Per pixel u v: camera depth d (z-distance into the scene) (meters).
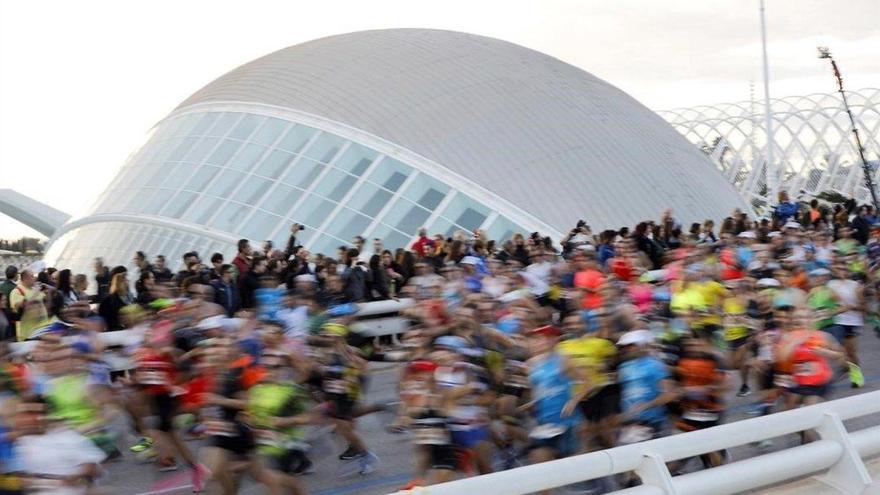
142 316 12.78
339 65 34.66
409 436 13.15
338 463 11.88
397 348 19.41
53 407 8.60
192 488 10.77
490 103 33.31
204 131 33.12
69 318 10.91
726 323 14.84
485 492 7.42
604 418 9.90
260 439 8.50
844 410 10.35
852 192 69.62
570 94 36.09
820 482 10.25
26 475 7.04
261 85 34.16
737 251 18.97
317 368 11.14
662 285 16.09
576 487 10.10
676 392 9.56
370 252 27.50
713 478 9.05
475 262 17.83
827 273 15.18
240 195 29.69
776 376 11.31
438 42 37.41
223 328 10.54
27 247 72.56
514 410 10.62
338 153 30.23
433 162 29.95
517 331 11.53
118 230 32.06
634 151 34.78
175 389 10.51
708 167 40.09
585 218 30.52
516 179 30.50
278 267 18.16
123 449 12.61
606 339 9.84
